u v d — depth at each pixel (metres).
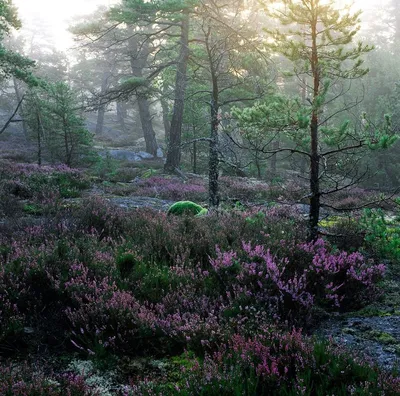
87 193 13.52
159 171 23.95
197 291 4.55
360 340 3.77
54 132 21.48
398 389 2.51
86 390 2.86
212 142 9.94
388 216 9.34
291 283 4.19
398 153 20.70
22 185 11.59
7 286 4.32
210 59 10.70
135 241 6.11
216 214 7.59
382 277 5.17
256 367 2.88
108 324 3.82
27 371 3.06
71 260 4.92
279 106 5.39
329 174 5.84
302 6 5.21
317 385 2.79
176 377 3.23
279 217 7.50
